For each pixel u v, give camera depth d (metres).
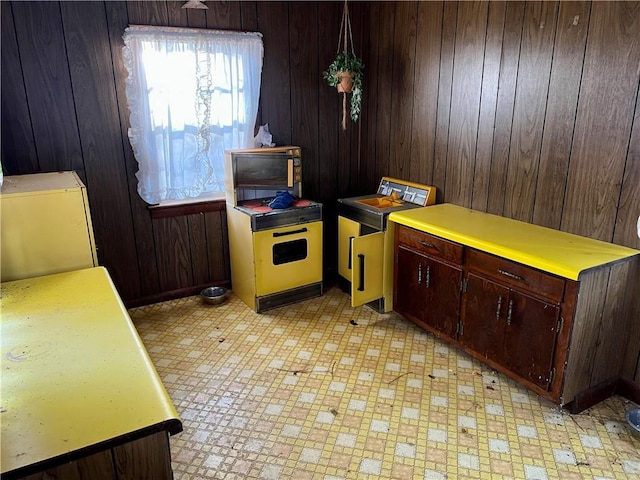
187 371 2.59
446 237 2.59
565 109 2.40
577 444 2.05
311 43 3.49
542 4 2.41
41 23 2.68
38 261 2.14
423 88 3.21
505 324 2.36
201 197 3.48
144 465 1.13
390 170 3.64
